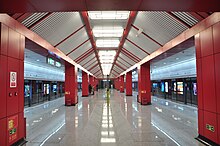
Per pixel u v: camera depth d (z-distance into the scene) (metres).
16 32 5.65
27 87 16.11
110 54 21.53
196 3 4.19
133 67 21.59
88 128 7.38
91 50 17.08
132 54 16.55
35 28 6.95
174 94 20.36
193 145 5.34
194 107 13.98
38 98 18.83
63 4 4.21
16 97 5.59
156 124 8.06
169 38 8.80
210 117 5.34
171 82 21.25
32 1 4.04
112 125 7.90
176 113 11.14
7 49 5.11
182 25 7.02
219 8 4.45
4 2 4.02
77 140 5.81
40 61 16.12
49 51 9.26
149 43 11.28
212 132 5.23
